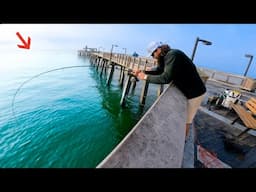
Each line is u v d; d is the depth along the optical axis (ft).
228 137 15.65
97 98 50.26
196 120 19.75
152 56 8.24
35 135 28.35
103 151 25.70
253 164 11.43
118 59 67.56
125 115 39.22
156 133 3.72
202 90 7.20
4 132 28.60
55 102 43.83
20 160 22.59
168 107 5.21
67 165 22.45
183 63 6.64
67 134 29.37
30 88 55.52
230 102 23.52
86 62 174.29
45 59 179.73
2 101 41.91
